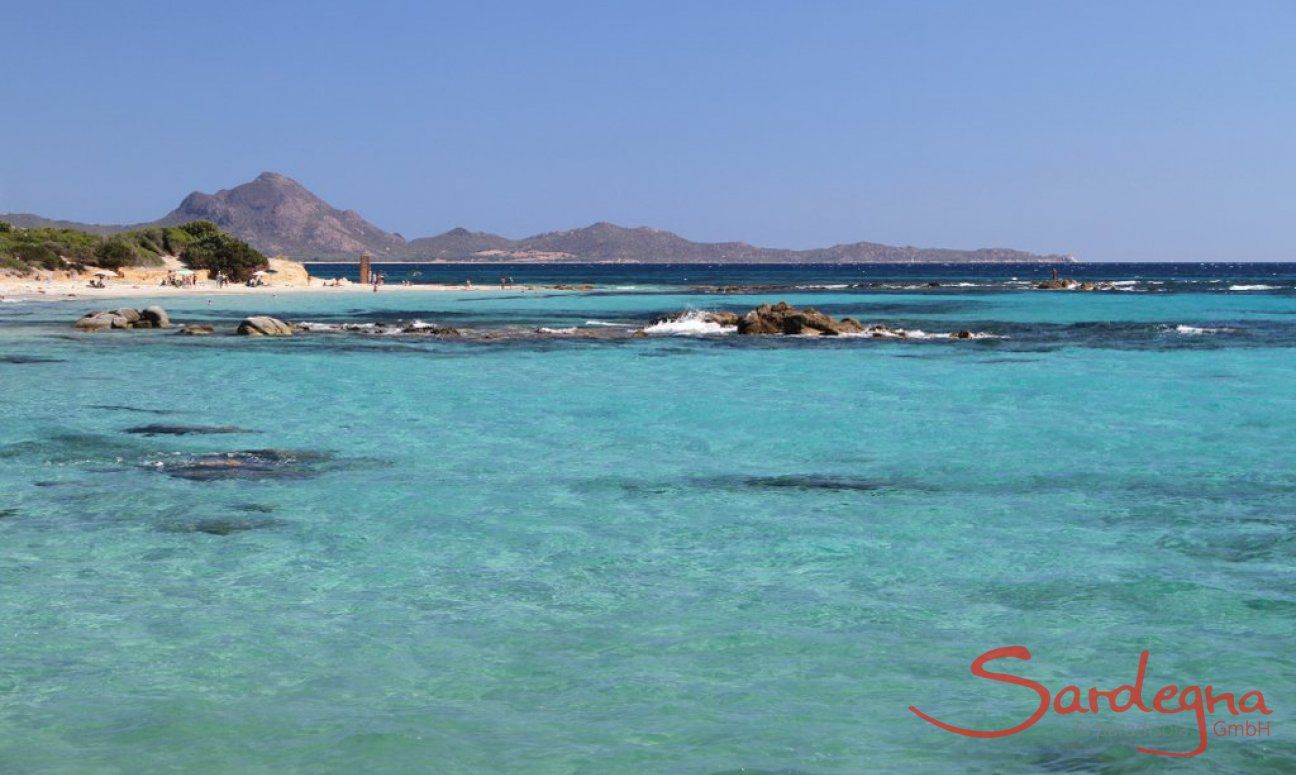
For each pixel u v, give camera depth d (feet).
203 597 40.91
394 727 29.53
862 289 422.00
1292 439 75.92
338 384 108.58
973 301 310.45
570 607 39.93
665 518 53.62
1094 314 236.63
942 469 66.13
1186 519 53.26
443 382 110.63
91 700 31.27
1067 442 75.15
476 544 48.70
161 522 52.06
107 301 264.11
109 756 27.71
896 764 27.43
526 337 169.27
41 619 38.19
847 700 31.48
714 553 47.37
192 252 381.81
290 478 62.64
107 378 111.04
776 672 33.58
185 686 32.35
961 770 27.09
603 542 49.14
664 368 124.98
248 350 144.77
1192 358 134.21
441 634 36.96
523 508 55.72
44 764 27.22
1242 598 40.73
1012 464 67.56
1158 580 43.11
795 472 65.41
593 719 30.14
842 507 56.13
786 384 109.09
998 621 38.29
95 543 48.24
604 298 331.77
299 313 239.09
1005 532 50.85
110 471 63.93
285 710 30.66
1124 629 37.40
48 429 78.74
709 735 29.09
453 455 70.49
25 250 341.41
